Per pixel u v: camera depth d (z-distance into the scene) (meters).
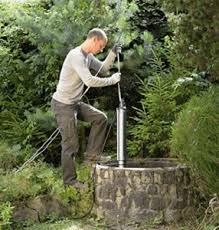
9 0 7.33
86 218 4.41
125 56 5.91
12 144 5.84
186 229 4.04
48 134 5.80
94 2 6.05
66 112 4.65
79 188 4.55
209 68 4.29
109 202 4.28
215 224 3.79
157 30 6.77
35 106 6.30
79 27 5.72
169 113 5.53
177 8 4.04
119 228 4.14
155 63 6.02
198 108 4.23
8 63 6.43
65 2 6.04
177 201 4.25
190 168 4.25
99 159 4.94
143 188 4.20
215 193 4.05
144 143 5.67
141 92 6.09
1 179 4.50
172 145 4.58
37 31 5.89
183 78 5.42
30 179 4.68
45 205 4.45
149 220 4.19
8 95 6.48
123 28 5.93
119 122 4.62
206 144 4.04
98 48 4.67
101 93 6.20
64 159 4.66
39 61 6.04
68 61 4.59
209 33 3.99
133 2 6.30
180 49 4.30
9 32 6.58
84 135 5.82
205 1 3.83
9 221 4.09
